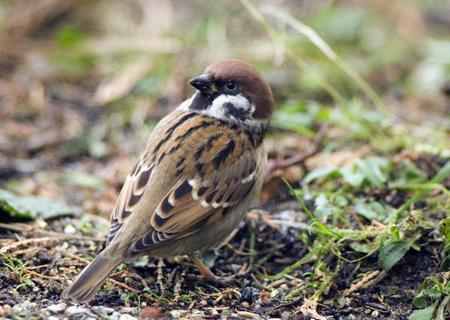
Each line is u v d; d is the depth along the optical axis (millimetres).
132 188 9367
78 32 17953
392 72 16625
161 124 10211
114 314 8633
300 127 12664
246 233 10883
